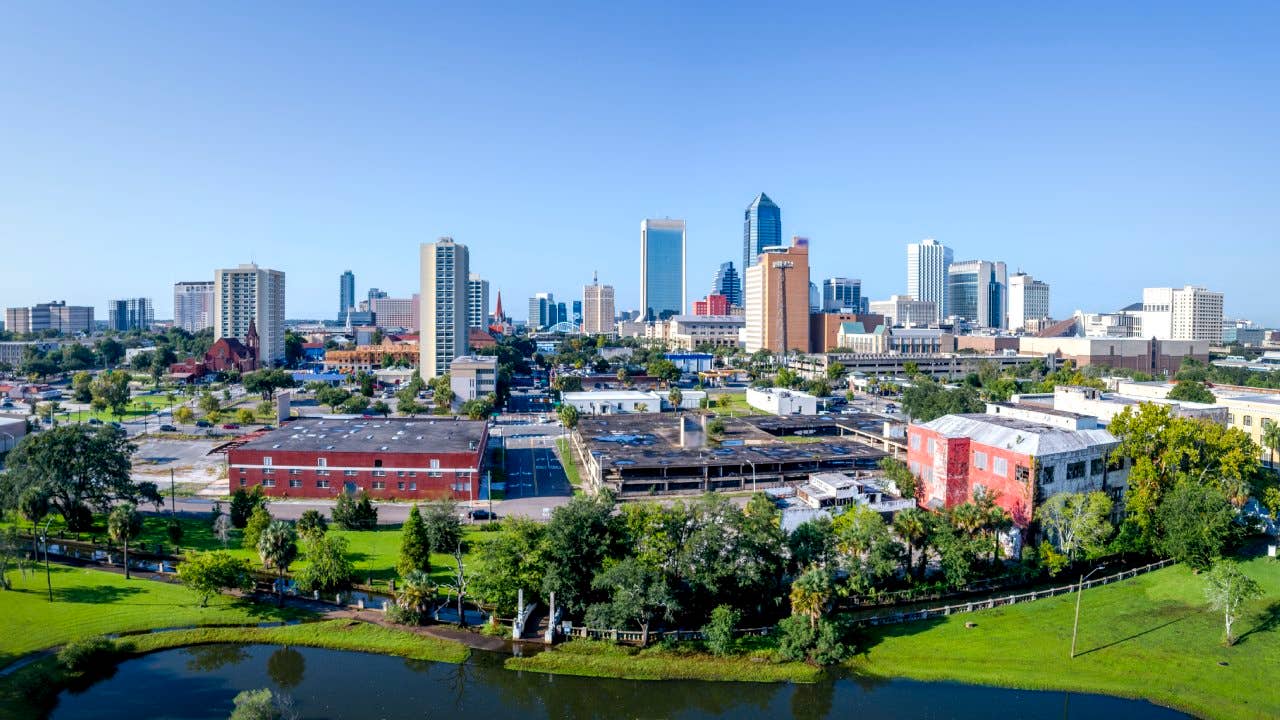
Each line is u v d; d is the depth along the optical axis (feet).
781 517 396.98
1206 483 380.99
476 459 490.90
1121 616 308.60
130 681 265.13
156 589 332.39
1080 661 276.82
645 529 307.99
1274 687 255.91
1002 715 247.29
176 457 617.62
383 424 616.80
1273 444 515.09
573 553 303.07
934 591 333.01
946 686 264.93
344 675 273.33
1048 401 619.67
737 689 266.36
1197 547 336.90
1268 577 335.67
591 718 249.75
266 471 495.41
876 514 339.57
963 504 350.43
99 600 317.01
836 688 266.36
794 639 282.15
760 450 572.51
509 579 302.45
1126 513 398.42
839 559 331.57
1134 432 392.68
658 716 251.39
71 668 264.72
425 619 313.53
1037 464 381.40
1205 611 309.42
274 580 348.38
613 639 296.10
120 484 413.80
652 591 284.00
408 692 262.47
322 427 597.11
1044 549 350.43
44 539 361.10
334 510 420.77
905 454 588.50
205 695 257.14
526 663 278.87
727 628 281.54
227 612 314.14
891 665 276.62
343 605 325.42
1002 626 301.63
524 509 471.62
